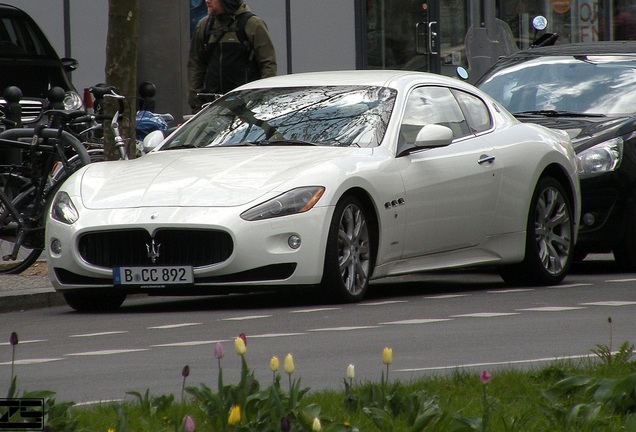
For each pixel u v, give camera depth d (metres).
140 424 14.54
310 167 28.77
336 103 31.62
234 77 42.12
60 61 51.97
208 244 27.84
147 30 57.97
